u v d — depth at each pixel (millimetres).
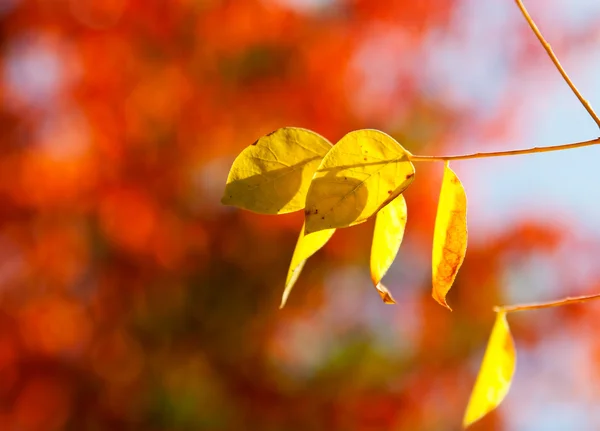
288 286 792
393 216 786
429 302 4461
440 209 759
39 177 3910
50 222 3934
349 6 4445
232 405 4133
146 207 3992
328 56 4293
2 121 3955
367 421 4188
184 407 4066
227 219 4102
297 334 4367
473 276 4520
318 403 4184
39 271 3951
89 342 4008
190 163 4086
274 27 4203
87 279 4070
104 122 4027
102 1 4047
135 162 4023
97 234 4012
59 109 4047
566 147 705
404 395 4266
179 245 4047
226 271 4156
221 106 4121
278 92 4168
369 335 4379
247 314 4195
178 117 4078
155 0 4035
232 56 4215
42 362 3912
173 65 4160
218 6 4125
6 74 4043
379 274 778
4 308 3873
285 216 4004
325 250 4180
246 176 821
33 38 4125
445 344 4395
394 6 4398
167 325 4121
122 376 4035
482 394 900
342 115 4289
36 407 3912
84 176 3945
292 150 822
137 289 4059
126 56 4102
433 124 4660
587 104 706
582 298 841
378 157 736
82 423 3984
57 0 3990
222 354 4160
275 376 4211
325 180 734
